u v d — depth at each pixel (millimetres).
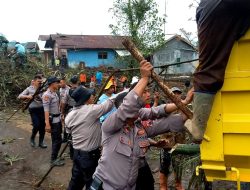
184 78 13812
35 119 9633
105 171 3459
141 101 3225
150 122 3611
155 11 21250
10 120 13484
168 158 5664
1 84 16844
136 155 3461
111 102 5211
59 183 7371
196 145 3578
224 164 2729
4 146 9977
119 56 21672
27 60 19344
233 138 2680
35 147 9859
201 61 2707
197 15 2805
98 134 5227
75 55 38500
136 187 3639
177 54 28641
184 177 5562
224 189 2842
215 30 2604
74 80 9750
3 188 7094
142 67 3188
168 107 3592
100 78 19453
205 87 2662
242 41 2613
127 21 21391
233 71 2637
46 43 43031
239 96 2650
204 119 2701
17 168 8289
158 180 7188
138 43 20719
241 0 2506
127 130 3459
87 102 5336
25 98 9898
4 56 18656
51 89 8094
